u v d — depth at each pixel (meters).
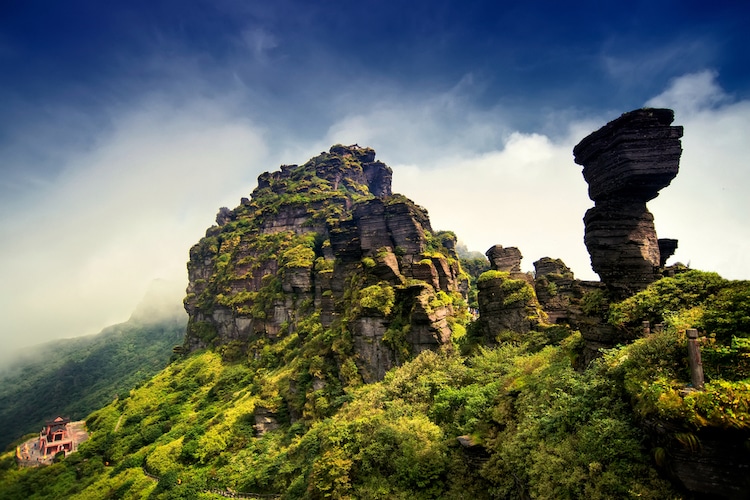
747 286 18.34
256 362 99.06
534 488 18.94
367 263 63.97
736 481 12.84
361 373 55.69
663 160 24.42
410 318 53.47
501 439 23.83
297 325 94.50
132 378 186.75
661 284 23.12
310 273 103.94
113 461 84.00
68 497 72.44
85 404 173.25
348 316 62.78
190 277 178.50
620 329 23.42
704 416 13.48
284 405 67.12
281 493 46.16
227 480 55.41
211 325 138.38
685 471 13.80
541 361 29.17
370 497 27.03
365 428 33.06
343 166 178.75
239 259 142.12
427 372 40.84
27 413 189.38
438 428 29.97
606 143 26.17
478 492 23.72
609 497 15.74
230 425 69.88
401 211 72.75
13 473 89.44
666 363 17.20
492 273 48.16
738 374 14.85
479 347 42.84
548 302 48.72
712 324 17.58
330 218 129.38
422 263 62.47
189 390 105.62
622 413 18.14
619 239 25.92
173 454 69.56
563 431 20.08
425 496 25.70
